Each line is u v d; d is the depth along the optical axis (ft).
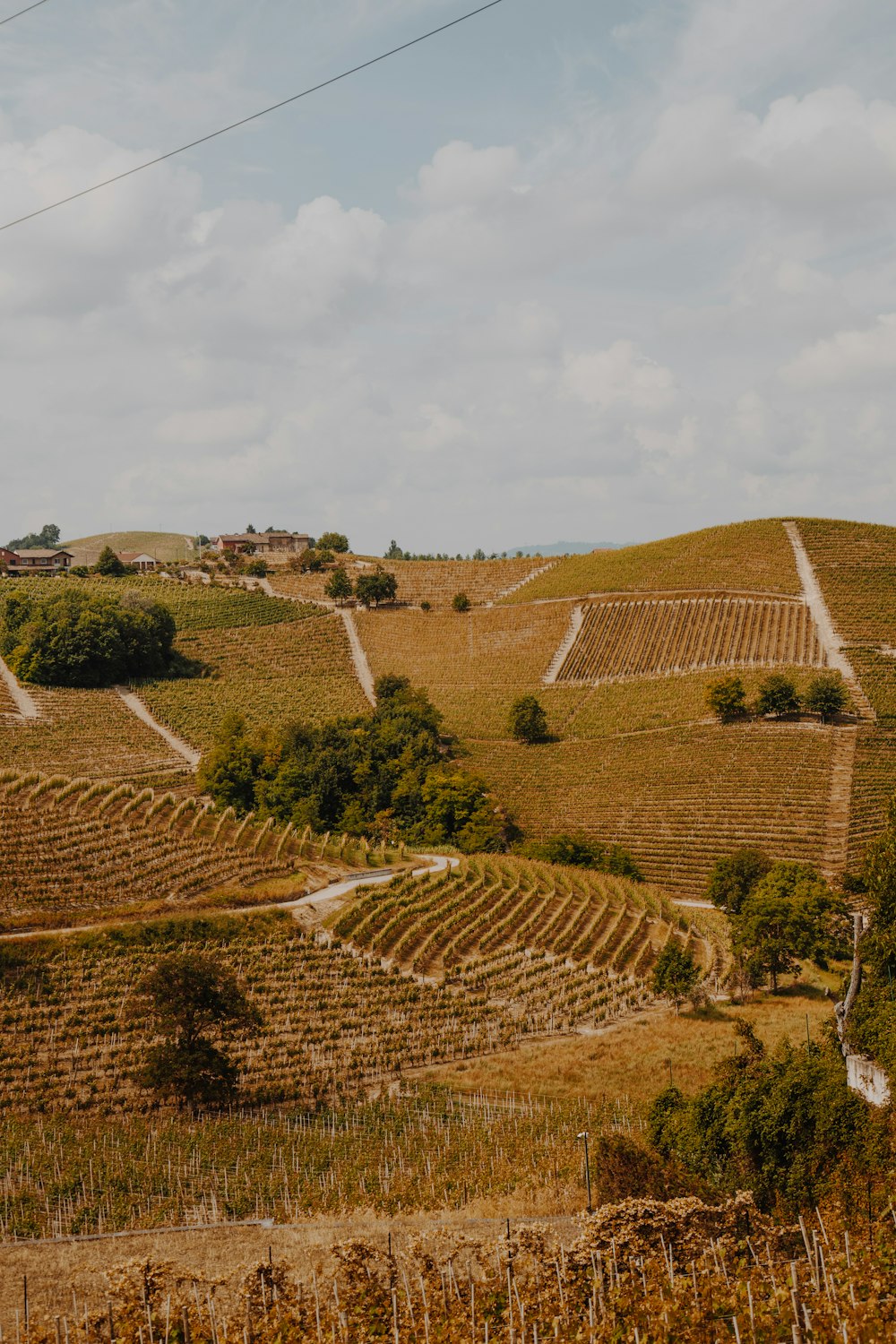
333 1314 74.18
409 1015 202.39
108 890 229.86
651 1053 190.70
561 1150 137.69
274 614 623.77
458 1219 110.83
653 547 655.76
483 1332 69.51
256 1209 123.65
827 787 370.94
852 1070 132.46
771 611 526.57
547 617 580.71
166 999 161.99
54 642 497.87
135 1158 139.44
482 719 486.79
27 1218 118.52
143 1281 73.41
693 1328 64.95
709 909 307.99
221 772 390.42
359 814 382.42
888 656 468.75
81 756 412.36
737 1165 106.11
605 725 456.86
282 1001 200.23
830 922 240.53
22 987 186.80
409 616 622.13
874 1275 68.95
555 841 344.49
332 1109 163.53
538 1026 207.31
